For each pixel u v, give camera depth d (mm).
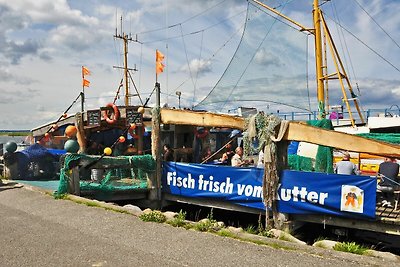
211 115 11023
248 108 17484
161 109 12492
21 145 20922
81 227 7469
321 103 17547
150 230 7223
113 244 6402
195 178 11516
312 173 8977
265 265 5457
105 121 15211
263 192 9484
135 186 12180
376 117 18578
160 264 5496
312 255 5867
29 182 13922
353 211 8414
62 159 11117
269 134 9383
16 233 7094
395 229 8102
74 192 10953
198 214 12586
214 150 19094
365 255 5965
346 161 10102
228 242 6508
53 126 18375
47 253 5961
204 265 5469
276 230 8008
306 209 9016
